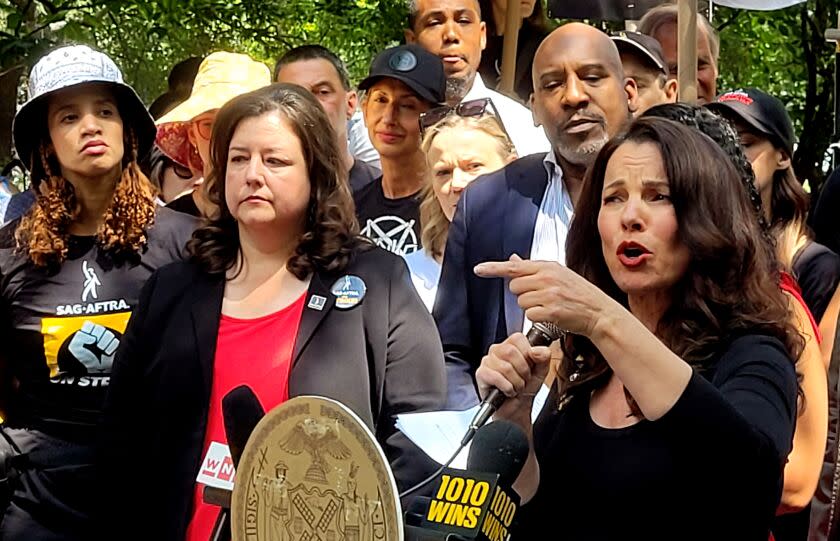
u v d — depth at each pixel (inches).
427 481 107.3
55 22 425.7
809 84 505.0
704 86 237.0
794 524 160.1
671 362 99.1
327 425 98.3
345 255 148.8
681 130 110.7
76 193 175.0
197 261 150.6
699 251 107.9
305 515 99.4
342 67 234.8
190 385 144.4
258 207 145.9
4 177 255.3
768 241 113.0
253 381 142.9
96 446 150.6
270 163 147.2
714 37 241.0
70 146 172.7
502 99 221.6
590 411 113.0
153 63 447.5
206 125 218.1
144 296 151.3
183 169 219.6
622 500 106.9
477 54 241.1
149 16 431.5
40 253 171.0
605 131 173.6
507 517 101.5
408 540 99.6
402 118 210.7
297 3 477.1
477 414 107.4
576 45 175.0
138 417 149.3
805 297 185.2
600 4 282.5
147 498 146.7
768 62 534.3
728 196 109.2
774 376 105.3
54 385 169.5
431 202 191.6
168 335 146.8
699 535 104.9
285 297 146.8
